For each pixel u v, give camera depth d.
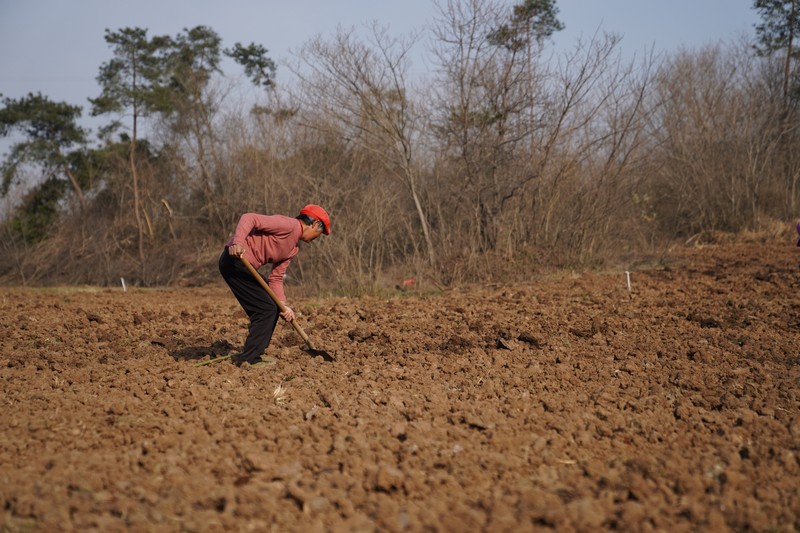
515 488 3.94
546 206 16.81
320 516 3.55
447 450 4.44
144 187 31.94
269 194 21.56
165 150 33.44
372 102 17.00
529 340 7.79
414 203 17.77
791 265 15.18
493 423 4.99
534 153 16.61
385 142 17.17
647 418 5.21
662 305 10.60
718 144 24.55
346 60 16.78
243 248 6.21
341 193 17.25
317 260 16.08
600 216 16.41
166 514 3.50
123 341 8.25
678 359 7.10
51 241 30.95
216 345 7.88
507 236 16.53
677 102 24.02
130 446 4.53
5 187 33.62
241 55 30.83
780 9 29.06
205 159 30.38
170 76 32.69
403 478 3.88
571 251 16.33
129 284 26.86
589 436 4.70
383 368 6.73
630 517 3.52
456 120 16.95
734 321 9.04
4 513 3.50
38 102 34.19
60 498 3.64
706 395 5.81
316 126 18.66
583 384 6.16
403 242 17.53
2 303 13.09
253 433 4.77
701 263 16.70
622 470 4.20
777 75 27.42
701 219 23.95
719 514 3.55
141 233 28.62
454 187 17.06
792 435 4.83
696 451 4.55
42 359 7.24
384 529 3.44
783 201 24.72
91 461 4.15
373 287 14.59
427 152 17.97
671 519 3.58
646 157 17.69
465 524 3.45
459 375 6.43
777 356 7.16
